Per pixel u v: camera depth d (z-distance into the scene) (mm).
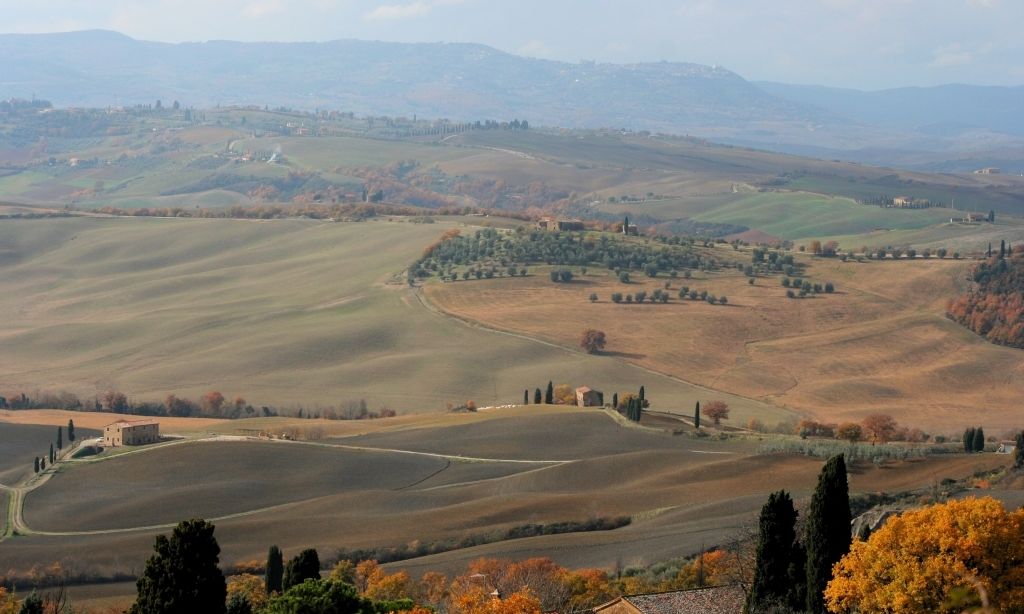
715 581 118250
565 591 121500
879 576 79250
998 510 79000
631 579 126562
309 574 102250
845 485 88125
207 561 81312
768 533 91500
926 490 160000
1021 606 74938
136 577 164375
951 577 75625
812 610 87625
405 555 166125
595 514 179750
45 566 167750
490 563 141750
